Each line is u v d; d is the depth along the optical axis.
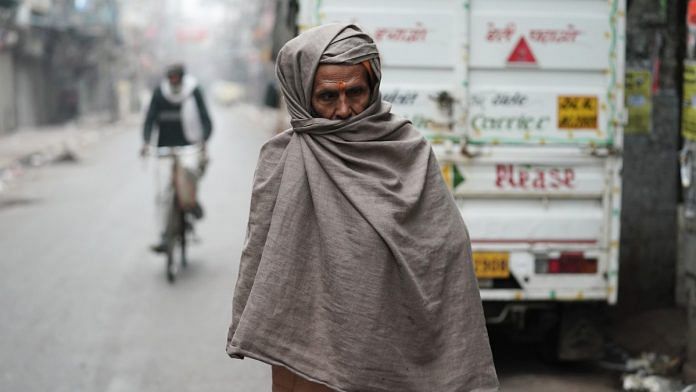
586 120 7.43
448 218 3.42
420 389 3.29
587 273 7.52
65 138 46.31
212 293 11.23
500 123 7.39
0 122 47.94
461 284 3.38
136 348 8.77
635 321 9.29
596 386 7.56
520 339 8.46
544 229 7.45
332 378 3.25
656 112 9.55
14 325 9.64
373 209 3.26
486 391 3.33
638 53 9.34
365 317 3.23
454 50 7.31
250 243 3.47
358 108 3.41
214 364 8.26
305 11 7.28
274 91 19.39
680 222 9.50
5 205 20.47
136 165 31.22
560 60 7.39
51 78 60.91
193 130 12.49
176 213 12.30
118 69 82.44
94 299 10.88
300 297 3.34
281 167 3.45
